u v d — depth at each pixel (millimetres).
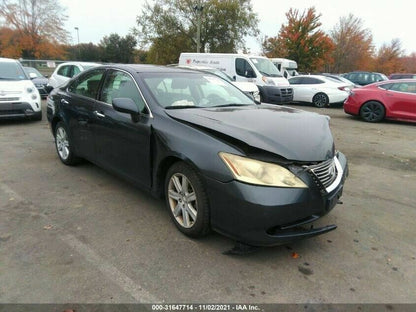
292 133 3066
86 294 2531
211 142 2953
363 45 49500
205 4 33531
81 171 5180
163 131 3338
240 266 2902
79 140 4855
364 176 5445
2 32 44938
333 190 3049
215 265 2910
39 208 3910
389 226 3709
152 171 3588
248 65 14195
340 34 48969
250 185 2695
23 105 8680
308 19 35344
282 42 37688
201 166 2934
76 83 5145
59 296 2502
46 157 5918
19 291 2539
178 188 3326
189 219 3277
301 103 17172
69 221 3619
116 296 2521
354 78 21094
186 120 3273
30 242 3193
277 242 2779
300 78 16359
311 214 2846
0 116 8406
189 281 2701
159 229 3480
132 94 3914
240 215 2738
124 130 3834
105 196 4270
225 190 2793
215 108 3801
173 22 34375
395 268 2955
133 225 3559
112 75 4371
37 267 2822
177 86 4043
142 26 35469
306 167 2818
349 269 2920
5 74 9062
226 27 33781
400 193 4719
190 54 15805
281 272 2848
